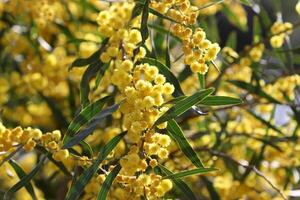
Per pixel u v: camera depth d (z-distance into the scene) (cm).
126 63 51
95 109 53
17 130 52
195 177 73
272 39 71
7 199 53
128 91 49
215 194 71
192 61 52
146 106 48
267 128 73
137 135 49
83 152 60
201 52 52
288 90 74
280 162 75
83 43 76
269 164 76
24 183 53
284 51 72
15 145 52
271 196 76
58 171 74
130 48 56
